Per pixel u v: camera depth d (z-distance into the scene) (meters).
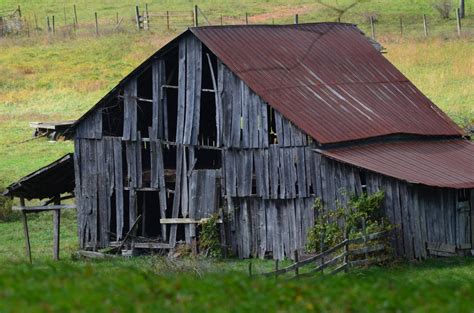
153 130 101.19
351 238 87.06
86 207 103.25
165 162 106.81
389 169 90.88
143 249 102.25
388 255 86.94
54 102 176.00
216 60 101.00
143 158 106.25
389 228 88.00
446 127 107.06
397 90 109.62
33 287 47.56
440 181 88.81
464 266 87.25
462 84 162.12
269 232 95.69
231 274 54.28
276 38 106.31
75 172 103.12
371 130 98.00
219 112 97.56
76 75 190.38
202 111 109.44
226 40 100.62
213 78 97.88
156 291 48.31
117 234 102.19
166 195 101.50
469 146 105.12
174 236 100.44
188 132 99.25
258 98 95.56
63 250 103.38
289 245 94.50
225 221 97.56
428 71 169.62
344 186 91.69
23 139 155.88
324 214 92.38
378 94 106.50
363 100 103.38
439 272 83.31
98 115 102.75
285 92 97.44
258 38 104.25
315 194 93.06
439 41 185.75
